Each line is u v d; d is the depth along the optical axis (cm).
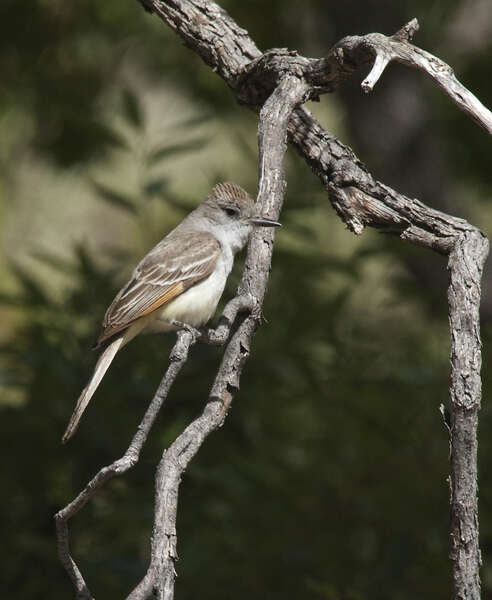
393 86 1612
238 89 860
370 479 1067
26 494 1035
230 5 1603
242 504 1012
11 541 997
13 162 1595
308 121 783
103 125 1204
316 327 1112
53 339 1074
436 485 1048
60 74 1559
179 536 989
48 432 1032
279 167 719
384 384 1105
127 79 1673
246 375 1074
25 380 1072
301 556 1003
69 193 1752
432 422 1078
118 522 991
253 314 657
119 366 1054
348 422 1098
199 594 986
